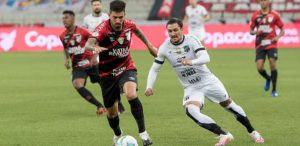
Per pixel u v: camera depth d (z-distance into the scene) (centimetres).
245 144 2888
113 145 2906
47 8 13138
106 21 2708
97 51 2586
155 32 10281
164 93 5075
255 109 4094
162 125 3484
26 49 10344
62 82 6034
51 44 10331
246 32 10319
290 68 7194
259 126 3416
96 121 3669
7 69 7444
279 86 5491
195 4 7925
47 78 6425
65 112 4066
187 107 2727
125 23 2733
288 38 10312
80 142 3003
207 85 2792
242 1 12781
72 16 3847
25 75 6744
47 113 4022
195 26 7962
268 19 4872
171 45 2769
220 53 9456
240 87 5447
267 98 4688
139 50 10338
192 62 2653
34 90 5394
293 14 12631
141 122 2736
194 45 2734
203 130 3303
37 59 8838
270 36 4866
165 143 2958
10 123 3619
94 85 5872
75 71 3891
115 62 2752
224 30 10338
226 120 3644
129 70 2789
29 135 3212
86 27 4562
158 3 12456
